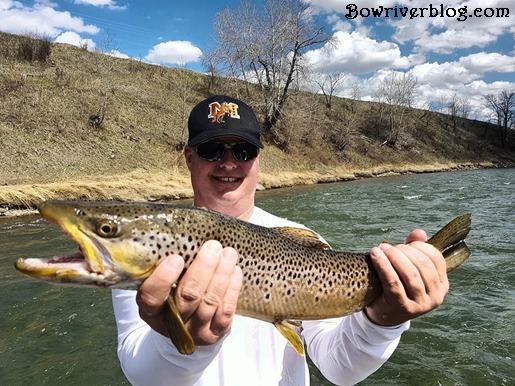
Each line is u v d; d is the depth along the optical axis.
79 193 6.04
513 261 3.09
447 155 19.02
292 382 0.75
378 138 17.88
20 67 9.60
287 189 9.26
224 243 0.69
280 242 0.75
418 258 0.61
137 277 0.63
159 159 8.56
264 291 0.72
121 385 1.60
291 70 12.67
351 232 4.26
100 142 8.15
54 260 0.60
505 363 1.74
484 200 6.62
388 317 0.64
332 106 19.47
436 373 1.68
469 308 2.27
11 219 4.91
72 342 1.93
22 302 2.38
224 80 14.05
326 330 0.83
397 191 8.39
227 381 0.69
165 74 13.40
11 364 1.74
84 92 9.48
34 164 6.73
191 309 0.52
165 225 0.65
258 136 0.95
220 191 0.91
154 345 0.58
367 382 1.64
